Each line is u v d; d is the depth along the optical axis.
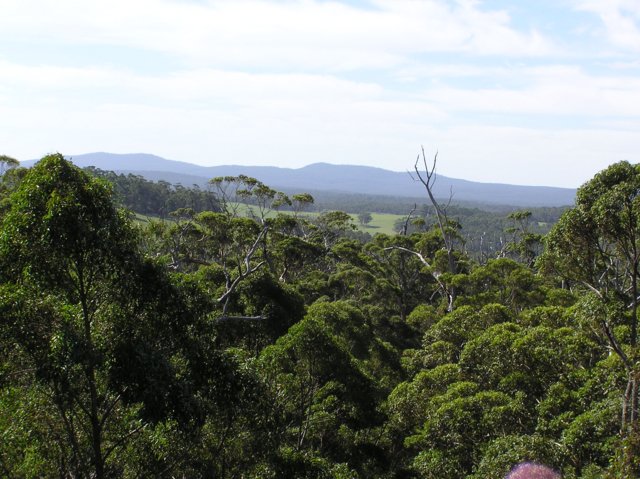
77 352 9.28
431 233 70.38
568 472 16.84
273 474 13.34
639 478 11.58
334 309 27.77
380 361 29.80
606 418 17.20
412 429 25.22
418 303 64.56
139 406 10.78
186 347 11.14
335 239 76.94
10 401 10.56
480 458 19.84
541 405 20.58
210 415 11.95
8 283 9.62
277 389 16.11
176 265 37.78
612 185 17.28
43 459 11.15
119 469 12.05
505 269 43.00
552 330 24.67
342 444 20.64
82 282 10.06
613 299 18.19
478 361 24.73
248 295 29.03
